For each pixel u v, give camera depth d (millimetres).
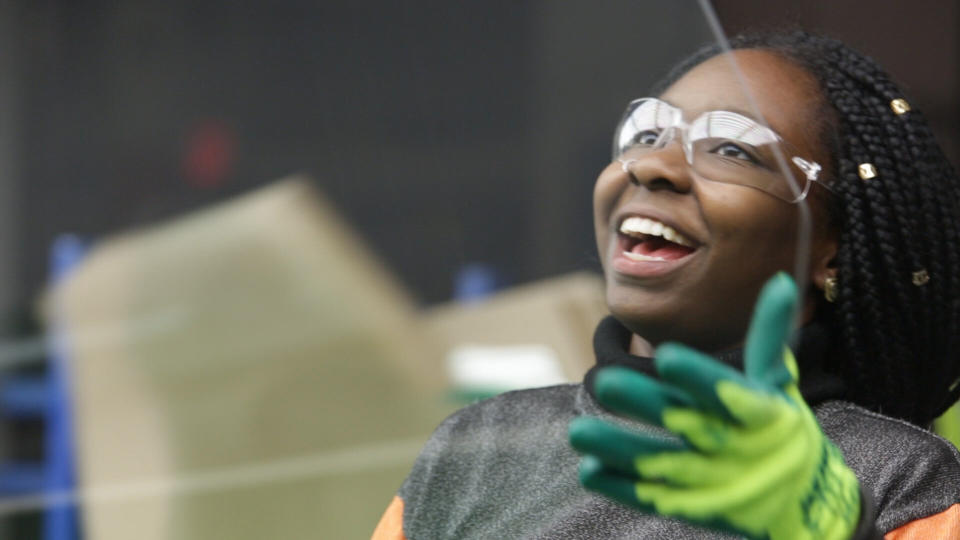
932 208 1786
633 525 1411
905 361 1846
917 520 1496
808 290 1800
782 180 1529
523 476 1432
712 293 1536
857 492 1172
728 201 1504
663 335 1577
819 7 1426
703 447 899
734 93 1528
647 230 1536
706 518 918
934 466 1560
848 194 1747
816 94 1712
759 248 1534
